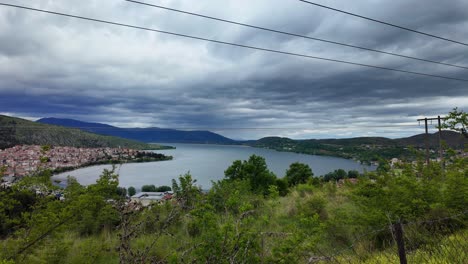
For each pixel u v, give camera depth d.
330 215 9.20
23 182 5.25
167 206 4.89
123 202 4.11
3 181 5.27
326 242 6.84
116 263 5.82
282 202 13.27
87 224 7.65
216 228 4.28
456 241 5.04
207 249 4.09
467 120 7.92
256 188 18.70
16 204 5.24
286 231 4.88
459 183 6.57
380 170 8.04
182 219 6.68
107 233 7.56
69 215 5.44
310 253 5.00
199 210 4.75
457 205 6.43
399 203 6.68
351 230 7.12
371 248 6.07
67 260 6.23
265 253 4.68
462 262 4.26
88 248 6.30
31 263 5.11
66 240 6.89
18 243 5.00
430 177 7.84
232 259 3.84
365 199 7.41
